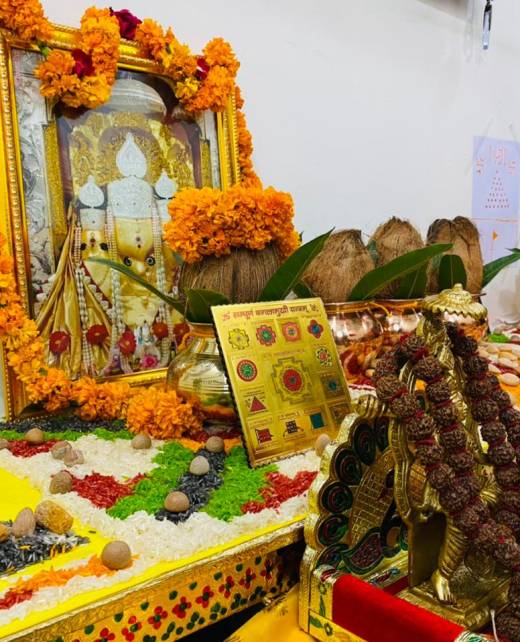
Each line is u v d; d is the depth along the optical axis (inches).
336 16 70.0
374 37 74.6
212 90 53.4
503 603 31.2
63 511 31.2
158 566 27.9
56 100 46.8
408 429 29.5
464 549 31.3
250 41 62.5
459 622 29.9
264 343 42.2
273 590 33.4
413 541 31.7
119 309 50.9
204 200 42.7
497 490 33.4
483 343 67.3
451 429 29.4
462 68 87.0
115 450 41.3
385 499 34.2
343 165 73.2
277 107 65.7
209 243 43.1
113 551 27.3
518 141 98.9
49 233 46.9
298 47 66.8
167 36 51.3
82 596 25.3
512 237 100.3
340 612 30.0
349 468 31.8
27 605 24.3
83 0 51.1
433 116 83.9
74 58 46.6
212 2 59.1
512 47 94.7
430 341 31.7
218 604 30.7
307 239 70.4
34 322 45.6
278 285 45.2
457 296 30.6
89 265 49.2
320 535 31.3
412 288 60.8
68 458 38.5
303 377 43.3
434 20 81.8
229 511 32.4
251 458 38.6
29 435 42.1
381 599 28.3
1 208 44.5
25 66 45.2
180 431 43.8
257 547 30.5
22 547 28.8
